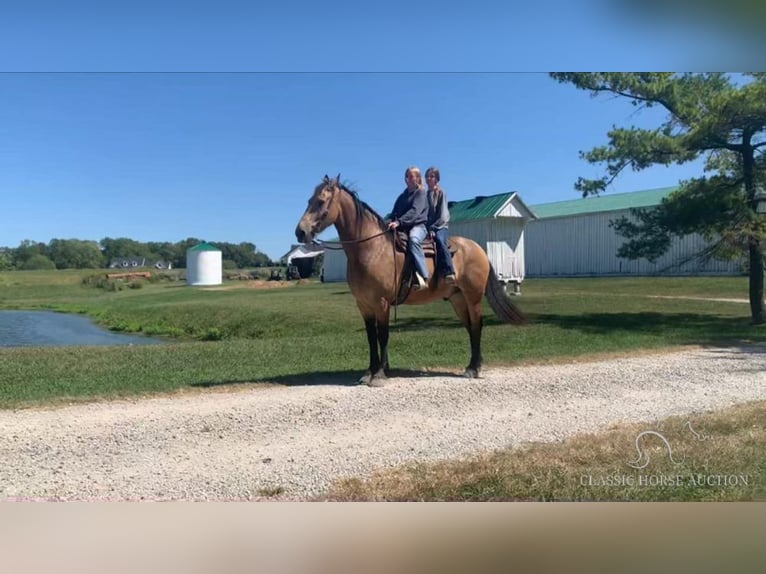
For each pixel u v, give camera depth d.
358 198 8.74
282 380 9.48
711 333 15.84
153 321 29.12
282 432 6.66
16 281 60.97
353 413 7.41
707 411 7.48
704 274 35.94
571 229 45.56
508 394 8.48
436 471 5.39
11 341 23.19
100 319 33.44
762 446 5.96
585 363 11.12
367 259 8.69
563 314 21.28
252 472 5.45
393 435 6.57
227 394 8.42
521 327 17.02
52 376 10.09
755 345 13.54
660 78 18.53
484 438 6.46
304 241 8.30
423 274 8.91
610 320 19.27
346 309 25.31
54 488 5.05
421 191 9.14
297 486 5.13
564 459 5.64
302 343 14.48
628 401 8.12
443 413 7.49
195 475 5.38
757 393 8.55
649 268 39.62
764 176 18.44
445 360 11.65
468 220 29.45
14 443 6.21
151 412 7.41
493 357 11.88
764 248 18.52
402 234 8.99
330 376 9.88
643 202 42.34
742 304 24.19
